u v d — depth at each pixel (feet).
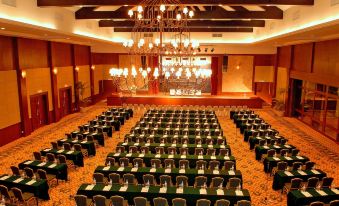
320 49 55.21
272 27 60.75
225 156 37.37
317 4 39.19
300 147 47.50
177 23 36.70
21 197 27.17
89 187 28.50
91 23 64.03
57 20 48.98
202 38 80.84
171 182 31.01
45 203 30.01
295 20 47.78
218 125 52.70
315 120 58.39
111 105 83.71
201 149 39.78
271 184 34.63
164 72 38.01
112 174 30.14
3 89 47.57
